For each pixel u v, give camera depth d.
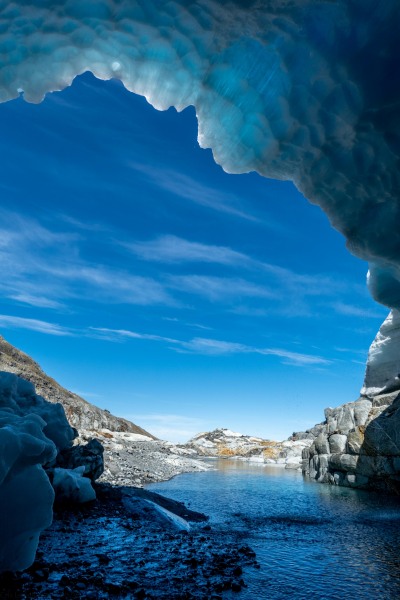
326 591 5.07
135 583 4.77
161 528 7.64
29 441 4.51
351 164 5.43
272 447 34.03
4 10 5.47
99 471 9.80
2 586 4.36
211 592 4.75
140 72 6.40
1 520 4.39
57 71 6.36
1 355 39.06
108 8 5.60
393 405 16.44
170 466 20.03
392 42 4.63
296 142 5.79
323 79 5.16
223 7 5.21
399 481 14.78
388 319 16.95
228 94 6.15
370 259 6.15
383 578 5.59
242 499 12.34
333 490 15.30
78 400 39.62
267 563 6.10
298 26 5.08
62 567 5.10
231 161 6.82
